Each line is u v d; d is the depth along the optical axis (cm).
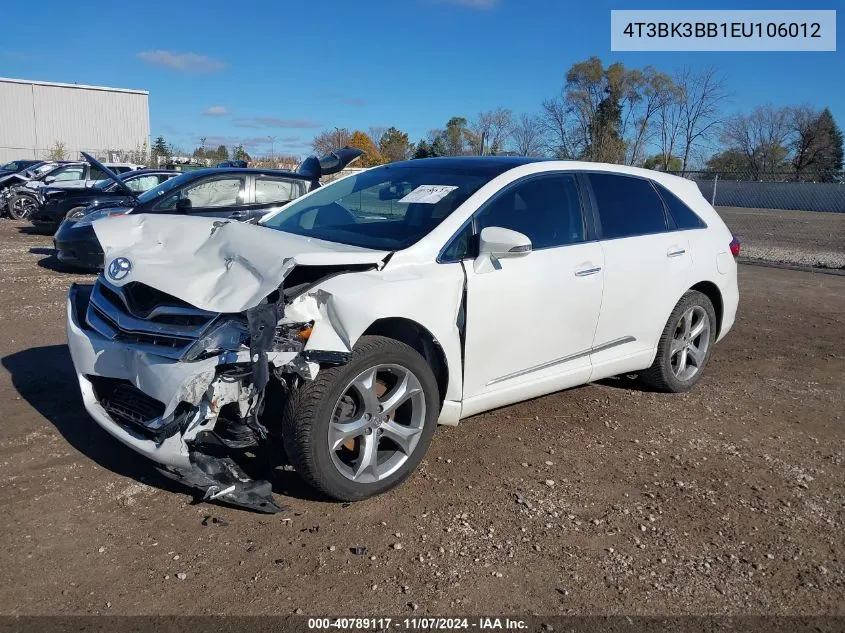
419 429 378
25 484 369
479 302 394
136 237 408
